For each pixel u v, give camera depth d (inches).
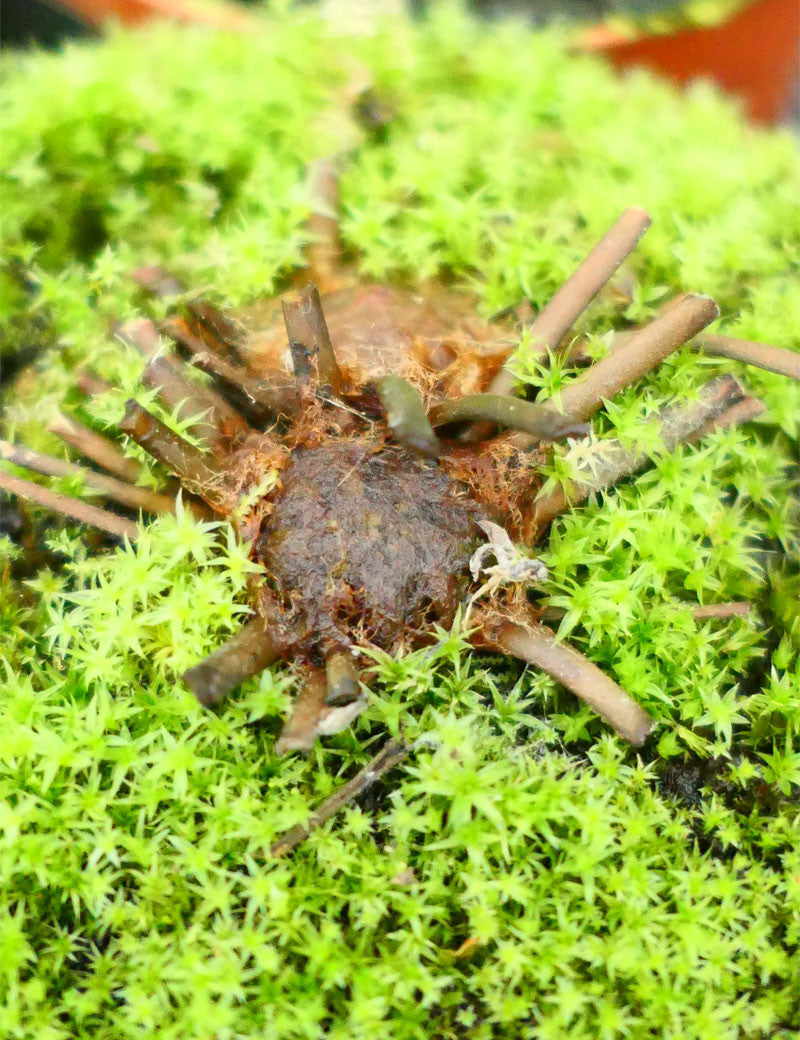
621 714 8.5
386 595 8.4
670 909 8.6
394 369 9.0
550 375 9.0
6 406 10.4
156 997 8.1
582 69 12.1
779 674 9.3
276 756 8.5
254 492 8.5
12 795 8.5
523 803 8.3
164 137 11.2
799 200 11.1
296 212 10.4
